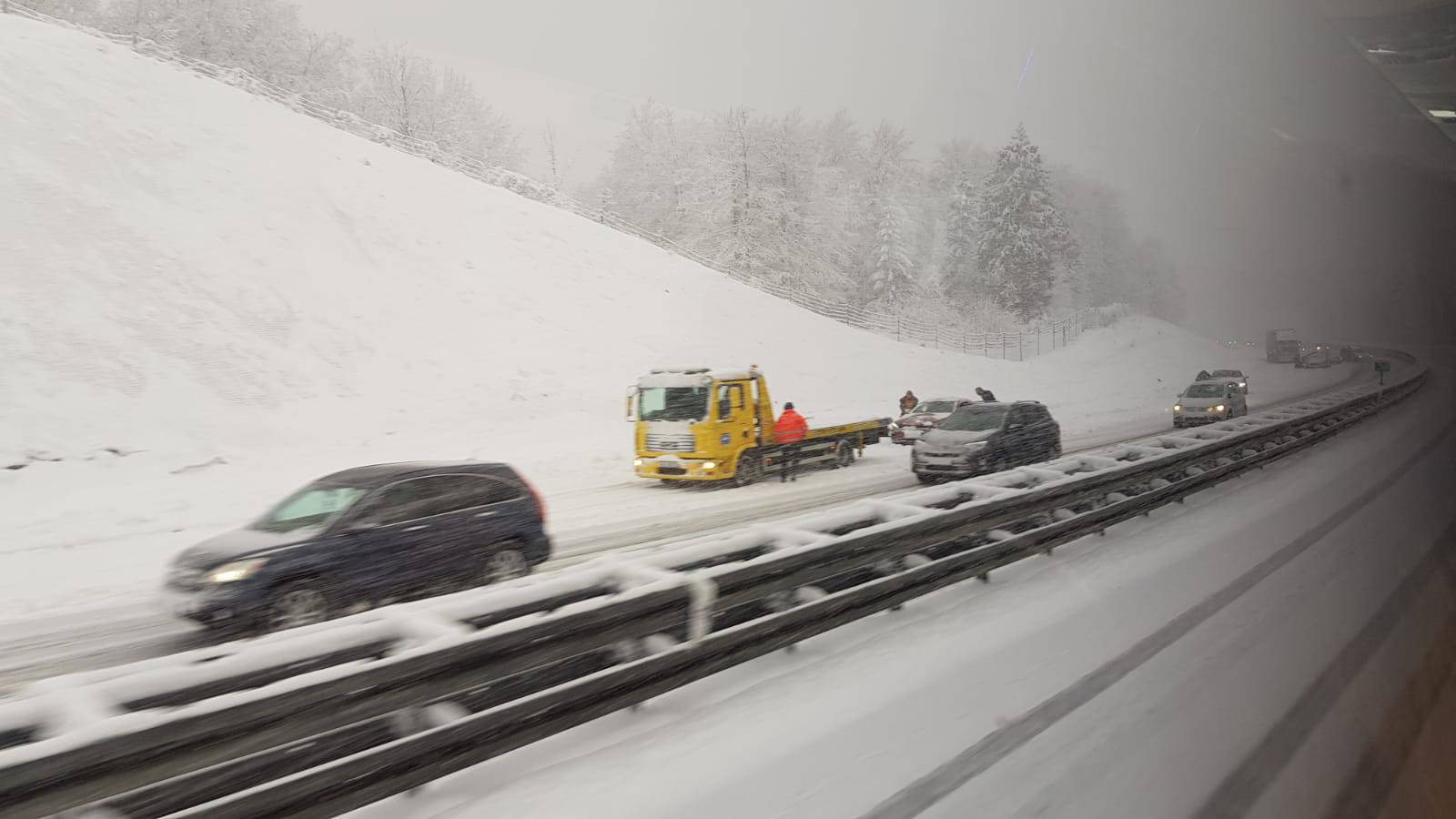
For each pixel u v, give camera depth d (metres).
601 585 4.76
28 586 8.90
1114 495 9.70
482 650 3.69
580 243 37.91
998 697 4.67
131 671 3.31
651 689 4.37
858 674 4.97
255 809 2.90
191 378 19.42
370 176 32.97
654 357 30.95
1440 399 28.17
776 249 47.84
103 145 24.62
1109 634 5.79
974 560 6.93
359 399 21.80
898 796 3.57
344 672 3.24
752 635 4.95
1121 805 3.56
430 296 28.34
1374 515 9.95
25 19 28.91
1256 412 26.91
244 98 33.53
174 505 13.30
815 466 17.23
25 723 2.83
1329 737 4.29
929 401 23.97
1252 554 8.10
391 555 6.92
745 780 3.66
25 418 15.98
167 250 22.45
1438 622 6.21
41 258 19.80
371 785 3.22
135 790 2.72
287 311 23.41
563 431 23.00
